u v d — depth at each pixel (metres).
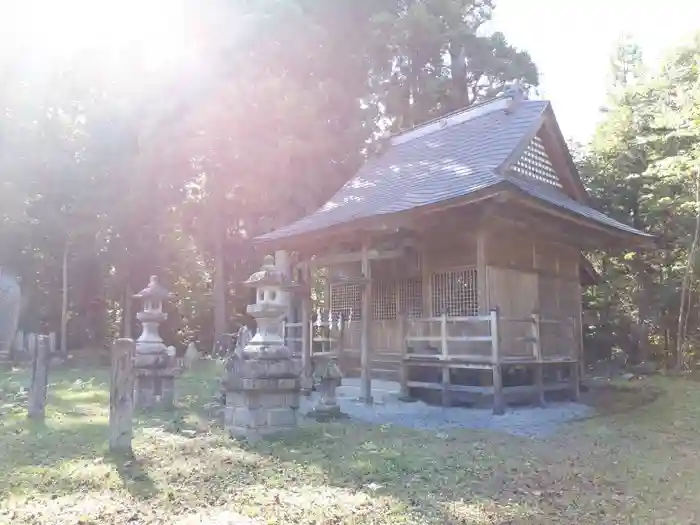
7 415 10.38
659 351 20.64
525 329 13.04
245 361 8.62
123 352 7.64
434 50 27.95
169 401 11.55
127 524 4.79
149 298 11.82
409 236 12.34
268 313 8.74
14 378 16.66
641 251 18.67
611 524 4.98
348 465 6.84
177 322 31.52
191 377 17.61
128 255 26.72
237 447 7.82
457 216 11.55
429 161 14.65
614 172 20.17
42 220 25.75
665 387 14.66
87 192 25.14
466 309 12.66
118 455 7.24
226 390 8.90
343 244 13.74
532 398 12.66
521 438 8.96
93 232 25.77
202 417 10.39
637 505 5.52
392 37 25.80
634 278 20.62
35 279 27.84
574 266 15.41
